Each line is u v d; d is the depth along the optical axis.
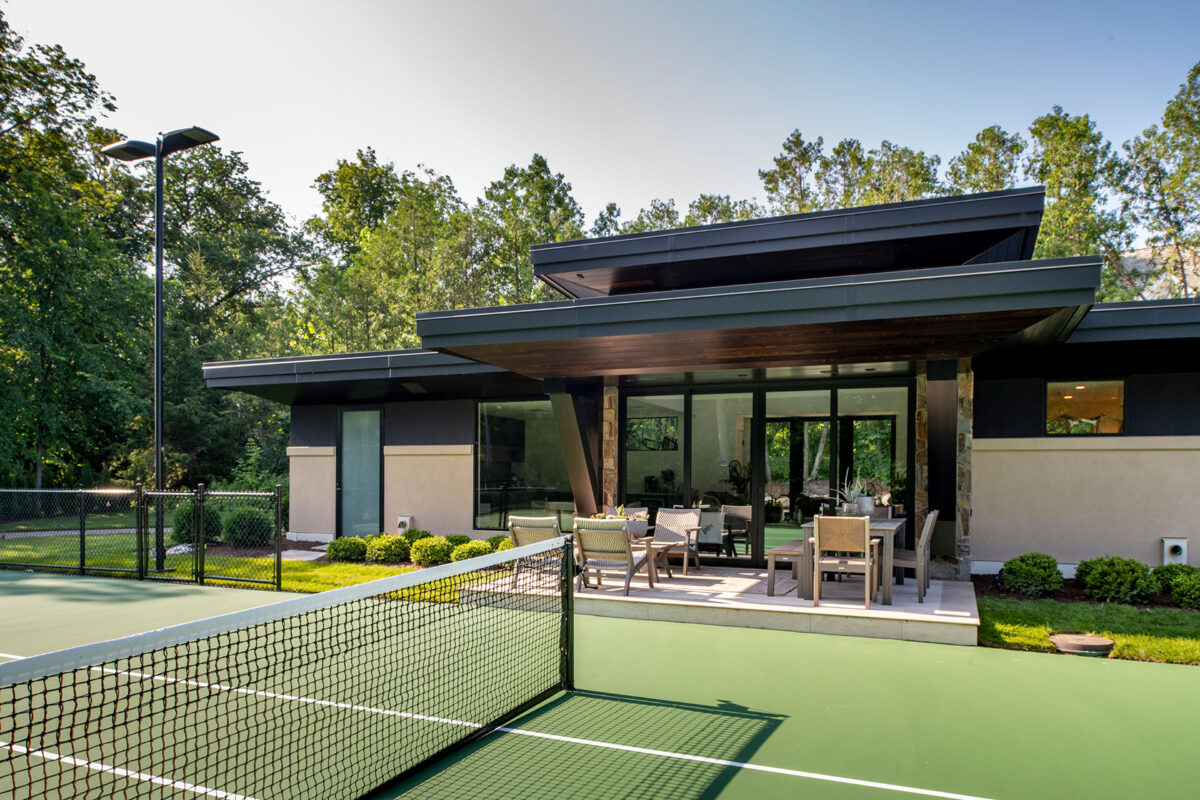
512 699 5.56
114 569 12.09
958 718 5.24
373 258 26.06
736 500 11.61
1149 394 10.48
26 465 26.78
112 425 27.67
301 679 6.16
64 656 3.08
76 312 23.97
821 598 8.73
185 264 34.22
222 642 7.34
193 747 4.75
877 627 7.61
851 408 11.04
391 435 15.10
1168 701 5.61
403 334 24.50
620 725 5.12
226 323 36.06
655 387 12.19
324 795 3.95
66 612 9.02
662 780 4.21
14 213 21.98
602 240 11.42
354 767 4.35
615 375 11.31
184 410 29.86
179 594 10.17
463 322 8.46
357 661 6.68
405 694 5.74
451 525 14.45
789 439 11.36
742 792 4.05
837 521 7.98
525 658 6.77
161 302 12.15
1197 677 6.22
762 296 7.30
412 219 25.81
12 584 11.23
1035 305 6.41
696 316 7.54
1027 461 11.05
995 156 26.50
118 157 12.08
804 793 4.05
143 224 34.69
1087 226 23.14
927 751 4.65
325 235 40.88
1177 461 10.30
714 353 8.95
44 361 23.42
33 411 23.00
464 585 9.94
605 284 13.02
